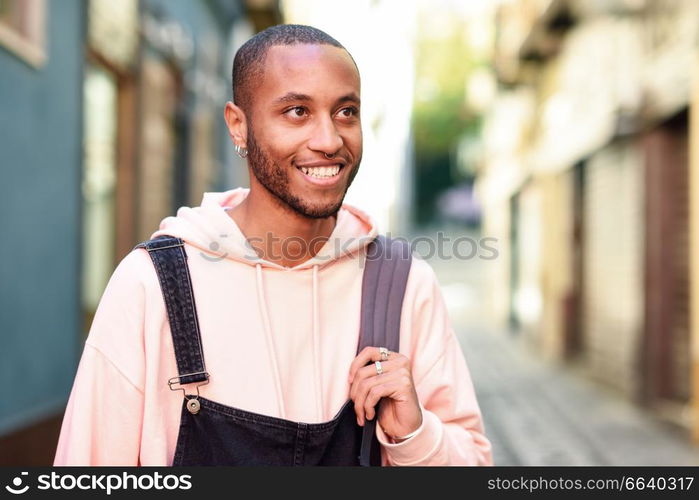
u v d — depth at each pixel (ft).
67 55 15.58
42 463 13.75
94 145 18.25
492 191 59.57
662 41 20.67
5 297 12.55
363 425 4.25
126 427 4.08
